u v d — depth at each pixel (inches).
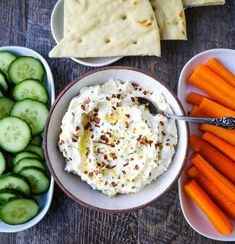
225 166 19.8
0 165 19.1
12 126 19.1
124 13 19.6
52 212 19.9
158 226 19.8
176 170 17.5
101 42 19.6
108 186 17.2
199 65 20.0
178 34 19.9
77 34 19.6
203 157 20.1
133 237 19.8
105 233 19.8
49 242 19.8
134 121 17.2
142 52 19.5
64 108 17.8
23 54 20.4
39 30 20.9
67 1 19.7
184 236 19.8
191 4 20.3
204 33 20.9
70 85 17.5
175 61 20.7
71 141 17.0
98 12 19.6
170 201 19.9
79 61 19.9
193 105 20.6
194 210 19.8
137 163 17.1
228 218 20.1
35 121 19.6
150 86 18.0
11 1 21.1
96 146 17.3
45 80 20.4
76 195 17.5
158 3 20.1
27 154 19.4
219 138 19.7
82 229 19.8
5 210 18.5
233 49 20.9
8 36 21.0
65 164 17.9
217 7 21.0
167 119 17.6
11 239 19.8
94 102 17.1
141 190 17.7
